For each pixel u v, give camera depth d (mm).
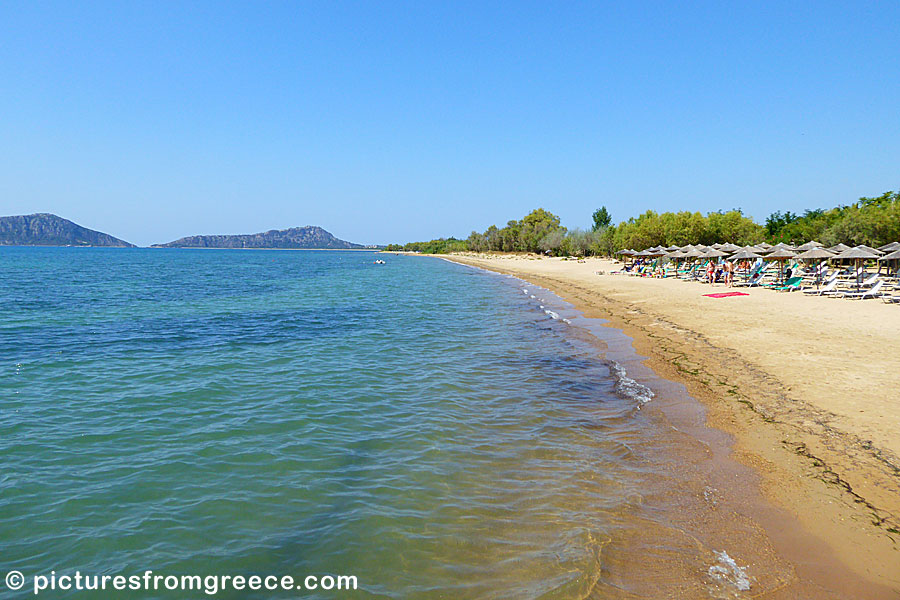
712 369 11594
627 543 5055
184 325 19859
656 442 7637
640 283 37344
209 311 24547
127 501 5988
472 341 16344
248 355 14164
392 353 14453
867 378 10055
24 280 45625
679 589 4352
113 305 26922
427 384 11117
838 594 4238
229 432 8172
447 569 4742
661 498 5945
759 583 4406
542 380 11406
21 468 6781
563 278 48000
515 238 138500
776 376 10539
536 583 4496
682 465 6805
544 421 8703
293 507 5875
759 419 8281
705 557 4789
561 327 19141
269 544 5180
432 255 190125
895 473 6195
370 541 5195
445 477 6602
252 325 19922
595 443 7688
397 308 25953
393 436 8055
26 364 12867
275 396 10180
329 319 21750
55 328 18844
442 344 15836
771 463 6703
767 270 39125
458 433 8180
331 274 63344
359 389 10703
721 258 39062
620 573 4590
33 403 9578
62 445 7578
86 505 5891
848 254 25125
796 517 5414
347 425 8539
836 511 5484
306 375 11883
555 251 112500
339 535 5301
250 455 7293
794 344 13484
